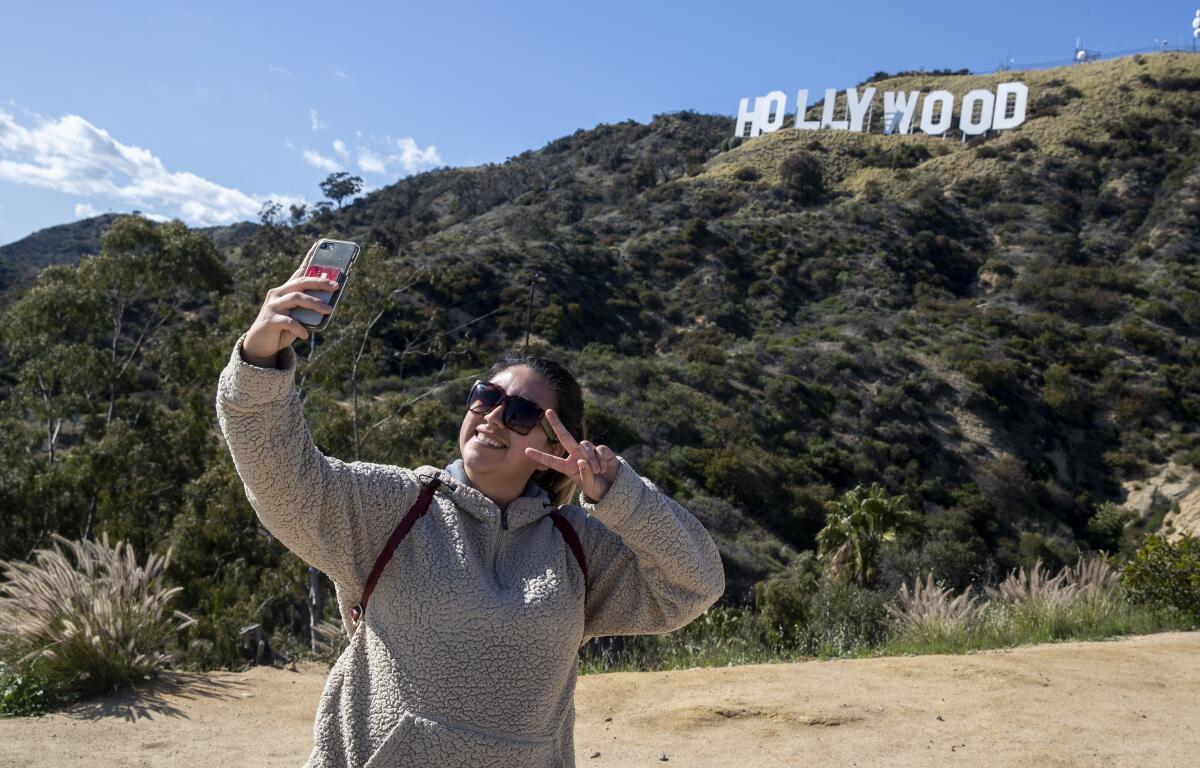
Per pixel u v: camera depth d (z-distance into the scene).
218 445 20.38
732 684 6.76
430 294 41.78
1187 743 5.14
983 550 32.25
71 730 5.76
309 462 1.65
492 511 1.80
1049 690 6.40
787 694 6.37
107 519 18.28
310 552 1.69
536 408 1.85
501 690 1.67
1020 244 58.25
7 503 18.45
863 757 4.98
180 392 21.80
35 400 21.84
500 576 1.78
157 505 19.84
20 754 5.19
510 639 1.68
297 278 1.60
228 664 9.16
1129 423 40.41
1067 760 4.83
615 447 33.50
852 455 36.78
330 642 11.26
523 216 69.88
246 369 1.56
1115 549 34.53
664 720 5.83
